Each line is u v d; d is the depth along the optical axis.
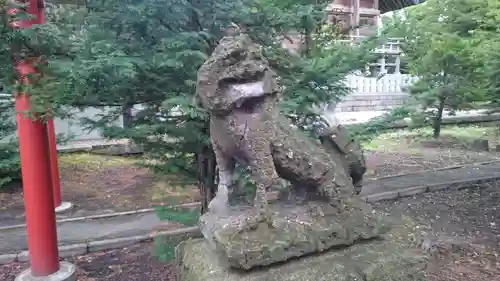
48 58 2.67
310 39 3.44
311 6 3.08
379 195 6.53
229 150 2.25
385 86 14.21
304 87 3.19
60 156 9.30
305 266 2.14
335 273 2.11
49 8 3.26
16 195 7.21
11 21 2.54
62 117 2.87
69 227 5.42
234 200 2.54
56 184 6.12
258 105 2.12
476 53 8.73
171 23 2.80
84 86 2.51
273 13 2.92
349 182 2.54
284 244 2.14
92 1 2.74
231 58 2.03
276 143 2.19
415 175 7.77
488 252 4.47
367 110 13.62
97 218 5.76
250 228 2.16
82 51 2.61
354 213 2.47
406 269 2.28
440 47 9.19
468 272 3.98
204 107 2.22
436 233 5.02
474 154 9.66
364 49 3.32
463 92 9.48
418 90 9.71
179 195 6.74
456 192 6.95
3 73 2.64
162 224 5.42
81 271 4.22
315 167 2.35
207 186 3.37
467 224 5.41
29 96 2.71
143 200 6.59
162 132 2.96
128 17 2.61
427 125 11.11
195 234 3.79
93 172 8.31
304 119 3.24
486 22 8.77
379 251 2.34
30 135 3.61
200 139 2.96
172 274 4.05
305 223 2.30
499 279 3.84
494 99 8.03
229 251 2.05
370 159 9.18
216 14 2.82
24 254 4.57
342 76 3.30
